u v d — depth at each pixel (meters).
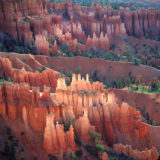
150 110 108.06
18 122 66.50
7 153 60.53
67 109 71.62
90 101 77.00
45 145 63.94
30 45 137.12
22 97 67.75
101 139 75.94
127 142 79.94
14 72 95.19
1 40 134.50
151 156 73.69
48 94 69.12
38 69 118.88
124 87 124.00
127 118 81.00
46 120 63.50
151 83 128.25
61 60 135.12
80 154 65.81
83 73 136.00
